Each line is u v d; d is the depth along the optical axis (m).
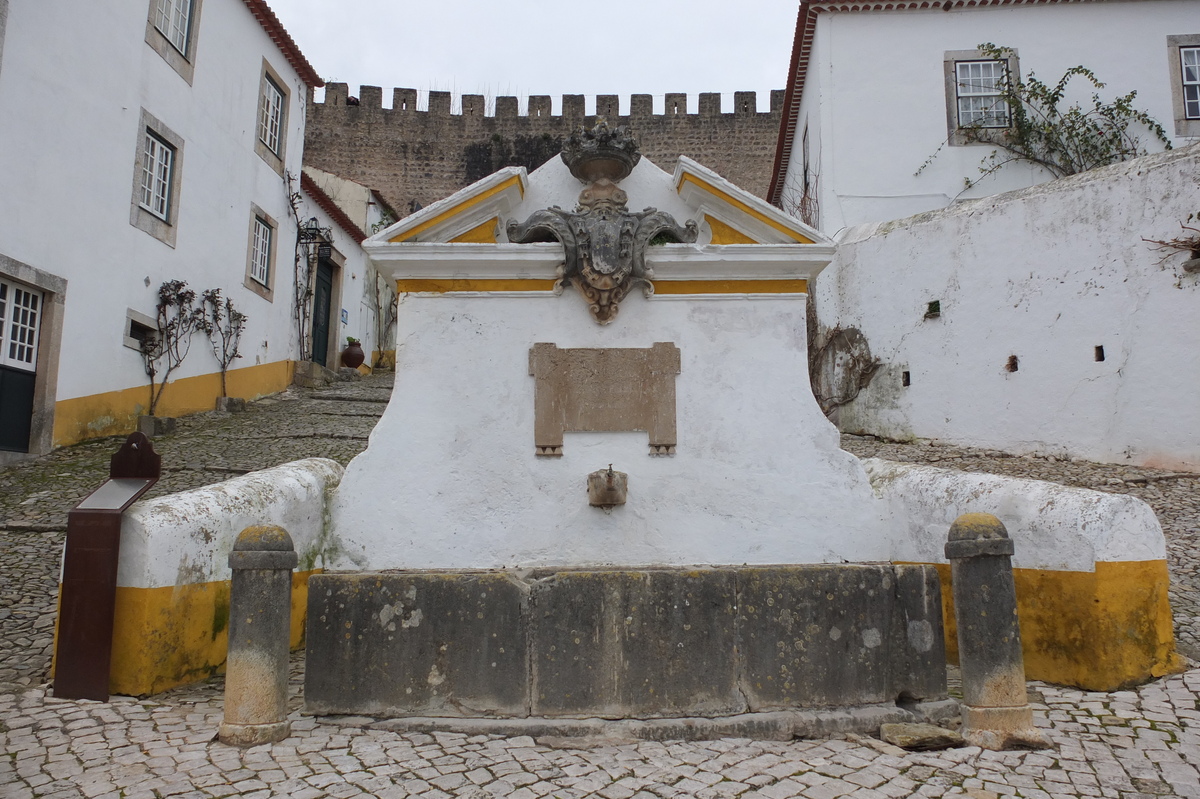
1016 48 13.93
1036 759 3.63
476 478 5.33
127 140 11.52
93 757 3.52
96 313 10.91
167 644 4.41
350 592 4.23
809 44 15.05
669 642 4.22
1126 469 9.15
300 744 3.78
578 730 4.00
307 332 17.67
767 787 3.41
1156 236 9.32
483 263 5.39
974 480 5.06
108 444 10.66
